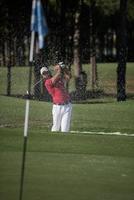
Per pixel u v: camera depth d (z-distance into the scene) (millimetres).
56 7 81375
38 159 24547
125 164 23938
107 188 20188
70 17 83438
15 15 74625
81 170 22688
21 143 28109
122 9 67188
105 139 30203
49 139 29500
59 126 33844
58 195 19250
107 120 41625
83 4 82938
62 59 73500
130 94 77312
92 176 21797
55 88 33562
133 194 19516
